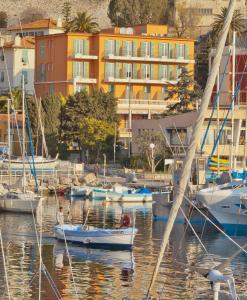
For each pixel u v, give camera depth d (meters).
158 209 128.00
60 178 177.75
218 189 112.94
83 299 72.56
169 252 96.44
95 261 90.56
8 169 171.75
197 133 32.72
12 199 137.62
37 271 83.94
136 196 161.62
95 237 100.19
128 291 75.31
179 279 79.31
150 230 116.44
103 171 198.00
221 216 111.94
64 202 158.00
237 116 182.12
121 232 98.88
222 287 50.81
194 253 95.44
